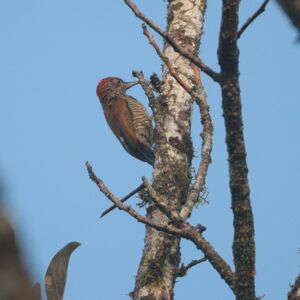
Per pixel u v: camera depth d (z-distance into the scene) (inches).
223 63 168.7
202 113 270.2
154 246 366.0
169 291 352.8
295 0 71.4
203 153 262.4
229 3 157.9
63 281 81.7
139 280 355.3
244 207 184.7
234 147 180.1
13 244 51.1
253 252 186.4
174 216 206.4
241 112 176.2
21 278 51.3
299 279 187.8
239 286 187.5
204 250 200.8
